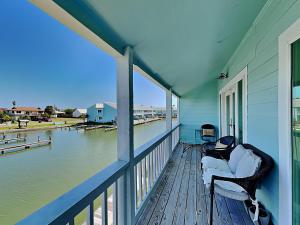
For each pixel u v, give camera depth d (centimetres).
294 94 159
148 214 226
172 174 371
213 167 278
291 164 163
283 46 170
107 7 115
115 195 165
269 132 206
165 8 132
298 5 144
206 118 722
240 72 340
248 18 228
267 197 210
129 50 185
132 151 195
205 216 221
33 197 311
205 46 270
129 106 186
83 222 246
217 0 146
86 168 492
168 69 325
